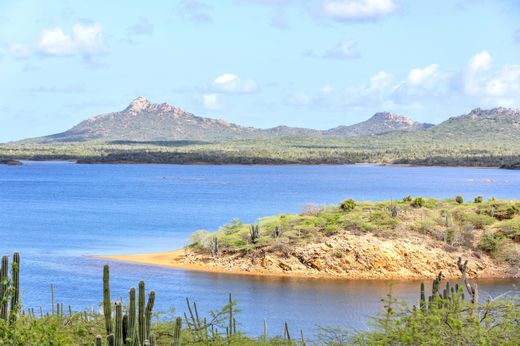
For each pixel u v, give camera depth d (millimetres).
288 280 70938
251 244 80438
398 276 73375
